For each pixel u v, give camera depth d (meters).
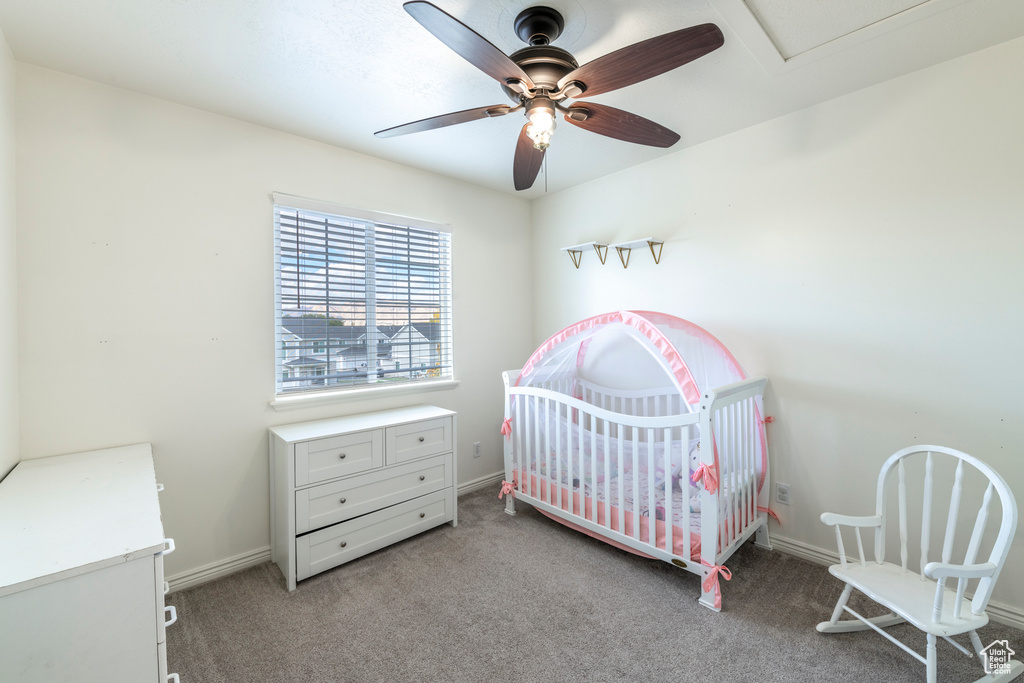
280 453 2.14
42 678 0.90
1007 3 1.46
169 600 1.95
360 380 2.74
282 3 1.40
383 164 2.79
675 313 2.77
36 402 1.72
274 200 2.32
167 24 1.50
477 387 3.34
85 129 1.82
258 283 2.29
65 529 1.10
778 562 2.21
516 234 3.62
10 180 1.61
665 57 1.20
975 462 1.45
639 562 2.23
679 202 2.73
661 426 1.97
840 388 2.13
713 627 1.73
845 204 2.10
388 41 1.62
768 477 2.37
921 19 1.54
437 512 2.60
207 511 2.13
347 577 2.12
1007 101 1.70
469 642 1.66
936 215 1.86
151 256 1.97
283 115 2.18
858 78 1.94
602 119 1.57
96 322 1.84
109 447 1.88
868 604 1.85
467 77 1.86
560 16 1.47
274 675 1.50
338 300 2.64
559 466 2.49
